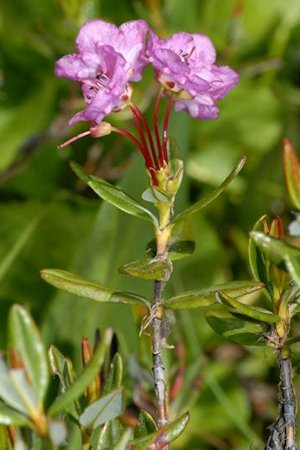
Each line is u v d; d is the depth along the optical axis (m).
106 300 0.32
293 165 0.31
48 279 0.32
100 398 0.29
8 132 0.55
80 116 0.31
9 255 0.46
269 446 0.31
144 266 0.31
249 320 0.32
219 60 0.55
